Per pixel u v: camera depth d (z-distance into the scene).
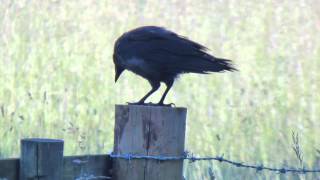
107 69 16.73
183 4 23.02
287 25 20.78
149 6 22.75
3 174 5.36
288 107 14.16
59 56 17.83
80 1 23.12
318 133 12.69
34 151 5.38
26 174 5.39
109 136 12.23
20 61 17.27
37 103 13.98
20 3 22.16
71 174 5.89
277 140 12.03
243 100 14.38
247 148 11.73
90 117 13.14
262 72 16.72
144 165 6.15
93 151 11.52
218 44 19.33
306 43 19.20
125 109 6.18
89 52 18.16
